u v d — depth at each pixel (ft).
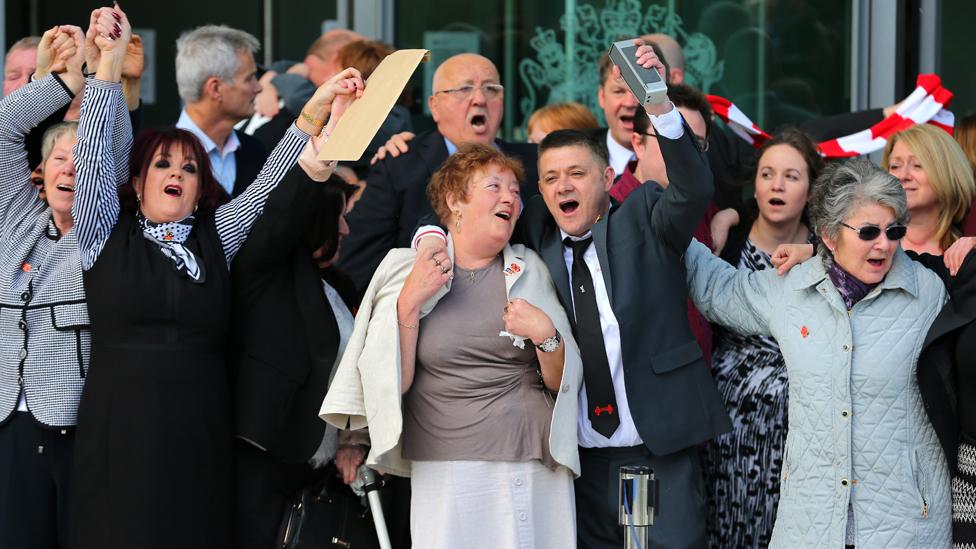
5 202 49.60
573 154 48.16
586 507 48.47
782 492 46.88
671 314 47.83
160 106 83.30
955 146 55.16
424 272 45.57
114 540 45.78
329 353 49.06
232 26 82.69
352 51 66.54
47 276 48.60
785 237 54.80
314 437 48.75
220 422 47.34
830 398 45.60
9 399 48.11
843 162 46.80
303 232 49.29
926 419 45.47
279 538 49.14
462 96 60.13
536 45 80.53
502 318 46.60
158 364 46.57
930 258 48.16
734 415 52.06
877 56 80.38
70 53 49.90
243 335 49.01
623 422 47.42
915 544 44.91
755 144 63.10
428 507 46.39
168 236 47.75
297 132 48.65
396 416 45.16
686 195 46.37
